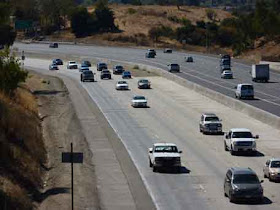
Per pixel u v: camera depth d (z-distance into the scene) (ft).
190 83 631.97
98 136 382.22
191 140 374.43
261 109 467.11
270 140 369.50
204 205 229.25
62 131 395.14
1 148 272.92
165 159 285.23
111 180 271.28
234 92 584.40
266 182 265.75
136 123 436.76
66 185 258.37
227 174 243.60
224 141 351.46
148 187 258.98
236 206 226.58
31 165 280.92
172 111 495.82
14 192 224.74
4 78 443.73
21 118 373.81
